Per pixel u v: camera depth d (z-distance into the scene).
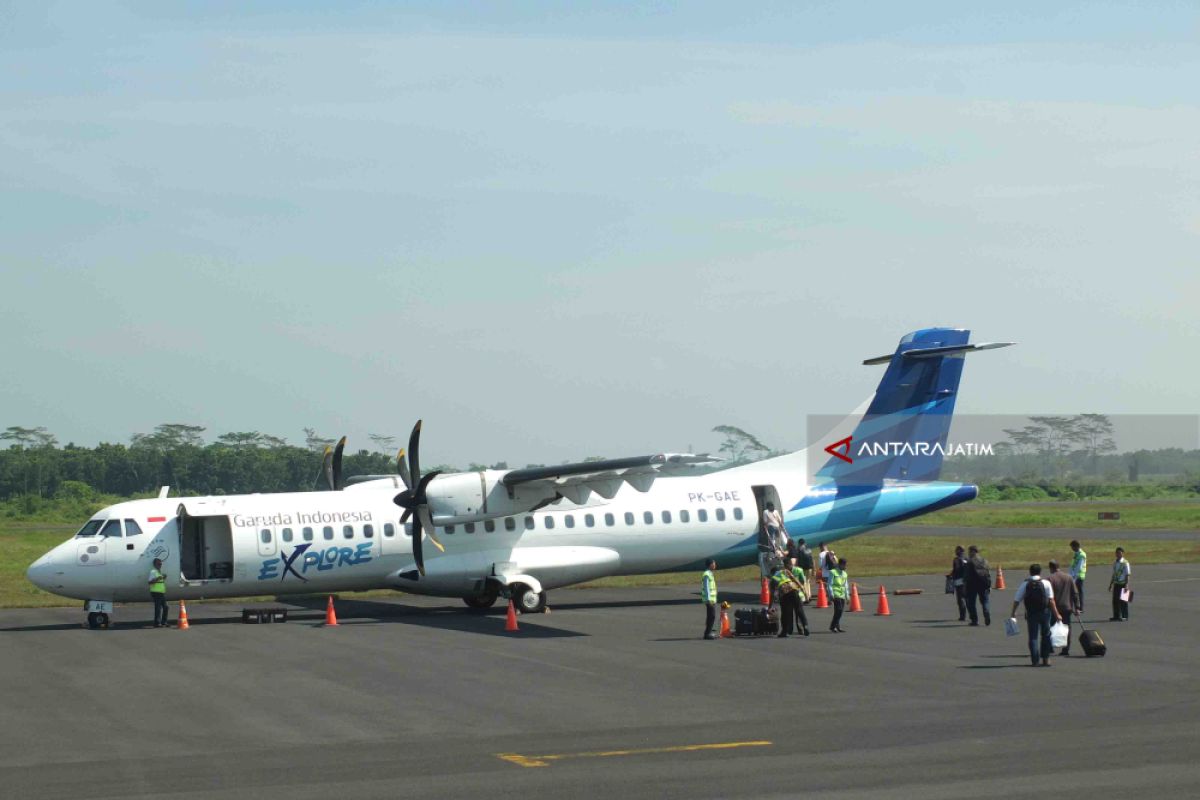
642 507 34.75
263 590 32.12
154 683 21.11
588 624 30.19
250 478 142.88
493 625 30.19
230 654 24.91
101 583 30.50
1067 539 68.81
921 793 12.73
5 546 65.06
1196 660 22.69
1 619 33.50
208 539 31.98
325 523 32.31
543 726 16.91
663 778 13.60
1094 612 31.25
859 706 18.19
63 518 100.12
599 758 14.72
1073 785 12.98
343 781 13.59
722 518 35.31
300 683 20.97
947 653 24.06
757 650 24.81
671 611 33.41
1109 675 20.89
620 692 19.77
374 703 18.89
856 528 36.16
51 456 139.38
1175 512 103.56
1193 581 40.66
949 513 106.56
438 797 12.84
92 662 23.91
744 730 16.42
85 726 17.14
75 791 13.27
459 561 33.06
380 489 34.06
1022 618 30.39
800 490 35.78
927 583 41.47
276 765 14.48
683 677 21.31
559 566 33.81
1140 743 15.15
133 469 140.62
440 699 19.22
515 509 31.03
